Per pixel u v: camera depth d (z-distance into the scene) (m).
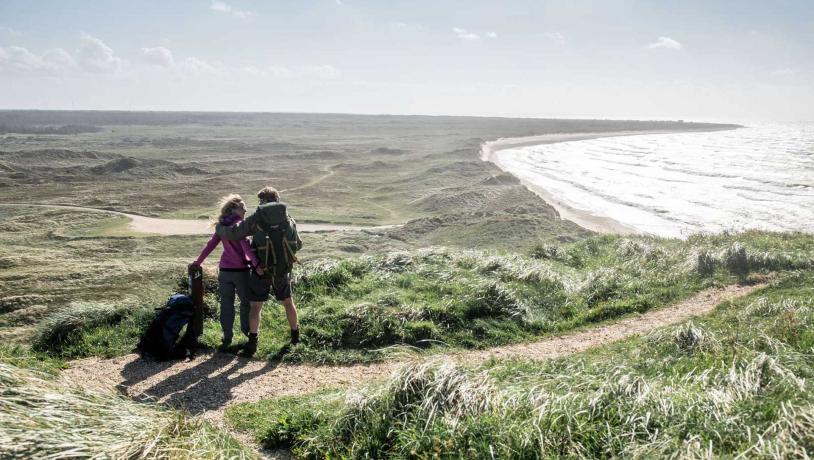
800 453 3.85
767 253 12.77
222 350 7.85
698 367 6.22
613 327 9.18
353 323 8.45
